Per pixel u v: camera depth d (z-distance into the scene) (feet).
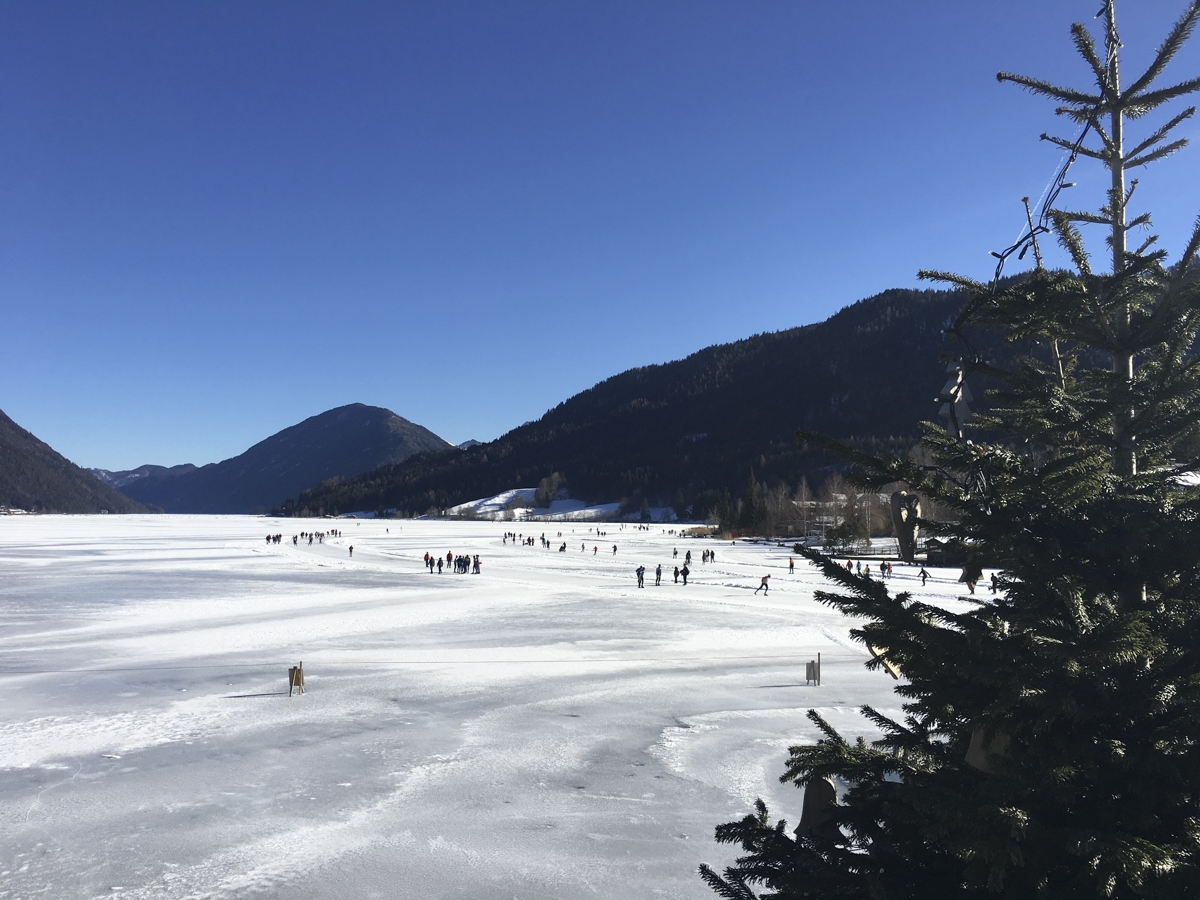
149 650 91.09
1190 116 12.66
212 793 45.06
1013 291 12.64
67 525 579.07
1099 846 9.48
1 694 69.31
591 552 282.15
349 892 33.37
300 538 388.98
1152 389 12.30
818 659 72.79
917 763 13.28
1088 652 10.25
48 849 37.60
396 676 76.02
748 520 359.05
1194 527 10.86
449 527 560.20
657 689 70.44
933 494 11.98
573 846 37.86
